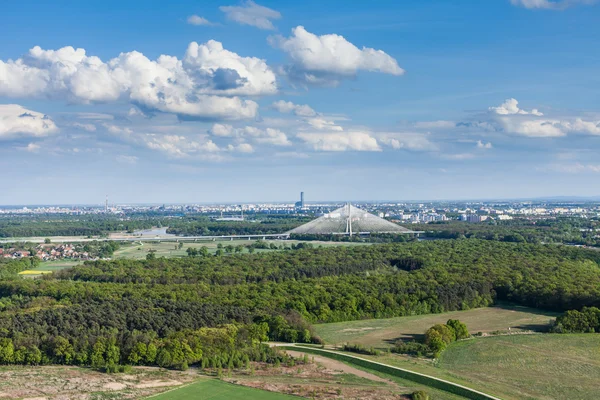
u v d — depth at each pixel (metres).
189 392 192.62
